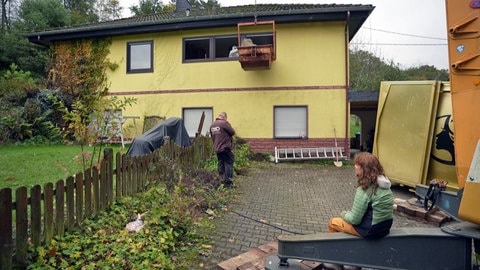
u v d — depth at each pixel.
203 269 3.19
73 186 3.55
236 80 12.34
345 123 11.57
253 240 3.98
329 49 11.67
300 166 10.38
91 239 3.42
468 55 2.38
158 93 13.12
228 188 6.66
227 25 12.28
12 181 5.89
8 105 13.02
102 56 13.77
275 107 12.08
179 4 17.02
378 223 2.55
